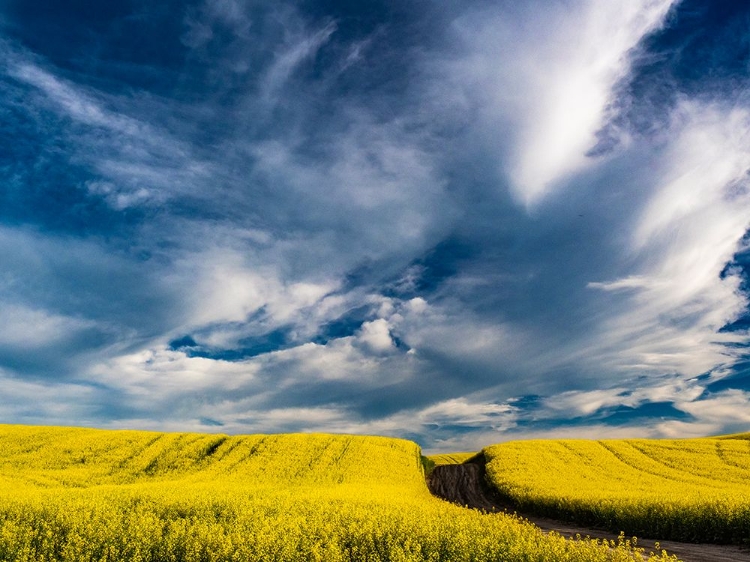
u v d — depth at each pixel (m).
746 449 46.81
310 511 16.39
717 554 15.41
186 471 40.66
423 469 50.12
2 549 11.74
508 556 10.04
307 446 50.00
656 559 9.77
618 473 40.31
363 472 41.66
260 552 10.62
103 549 12.09
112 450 43.81
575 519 24.16
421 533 11.88
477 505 32.94
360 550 11.23
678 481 36.28
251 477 38.53
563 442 56.47
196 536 12.04
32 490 24.55
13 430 48.47
